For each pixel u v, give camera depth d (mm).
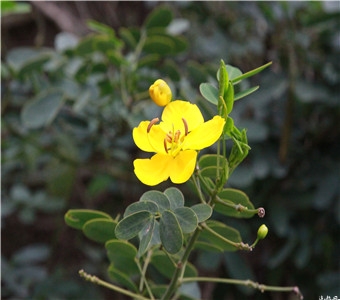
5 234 1031
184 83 648
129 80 668
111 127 748
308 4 759
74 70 722
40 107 662
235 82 395
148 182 370
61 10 1025
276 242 818
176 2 869
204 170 411
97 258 882
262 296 835
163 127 388
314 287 810
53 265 978
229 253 745
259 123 709
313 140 778
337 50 767
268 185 756
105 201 959
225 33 827
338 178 742
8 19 1041
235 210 417
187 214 377
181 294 488
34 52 730
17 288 831
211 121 374
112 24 1052
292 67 738
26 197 859
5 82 743
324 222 773
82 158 770
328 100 735
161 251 457
